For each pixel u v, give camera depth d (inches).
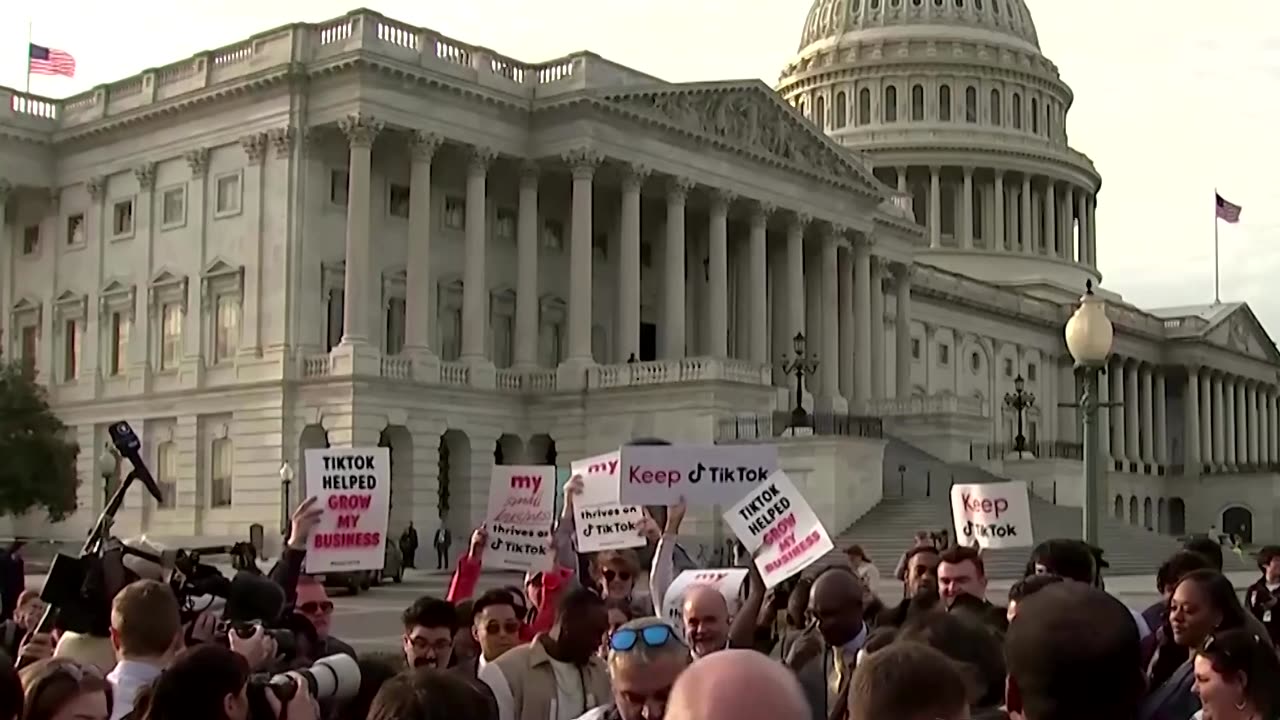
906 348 4480.8
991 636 368.5
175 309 3174.2
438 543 2864.2
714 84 3435.0
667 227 3393.2
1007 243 6284.5
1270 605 692.1
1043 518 3073.3
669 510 622.2
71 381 3366.1
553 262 3422.7
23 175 3373.5
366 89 2886.3
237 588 480.1
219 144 3085.6
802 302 3757.4
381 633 1551.4
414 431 2930.6
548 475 725.3
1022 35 6643.7
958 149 6146.7
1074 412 5792.3
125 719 360.2
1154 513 6063.0
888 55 6338.6
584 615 450.3
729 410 2987.2
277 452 2898.6
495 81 3137.3
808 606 584.7
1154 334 6225.4
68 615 482.0
